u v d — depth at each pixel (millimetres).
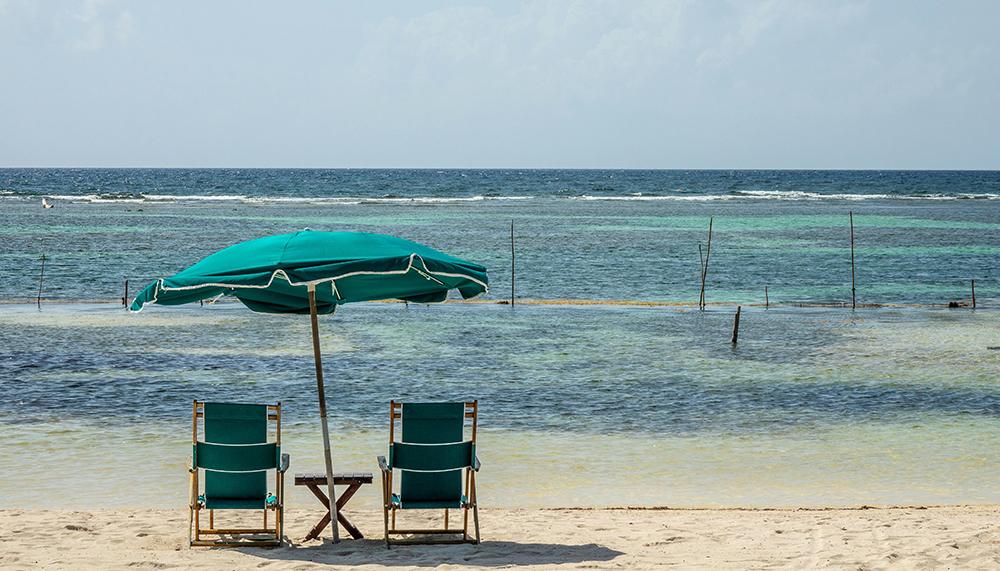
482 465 10289
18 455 10367
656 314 26109
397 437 11414
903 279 37500
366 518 7902
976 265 42531
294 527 7523
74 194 105438
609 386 15281
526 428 12180
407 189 127312
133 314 24297
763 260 43844
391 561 6348
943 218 74812
